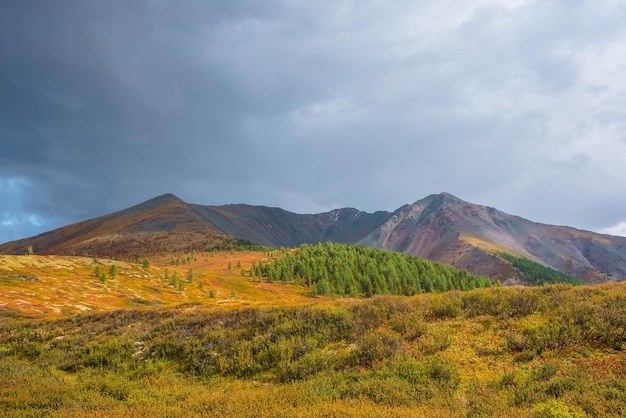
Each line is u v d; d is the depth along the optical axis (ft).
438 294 70.28
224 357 49.21
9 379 43.09
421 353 44.37
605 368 35.24
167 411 29.86
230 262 650.02
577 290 58.95
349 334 51.65
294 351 47.65
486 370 39.11
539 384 32.99
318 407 29.12
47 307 226.79
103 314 84.94
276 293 462.19
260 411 28.76
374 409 28.30
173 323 66.33
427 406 29.76
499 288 67.77
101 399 35.04
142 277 414.62
